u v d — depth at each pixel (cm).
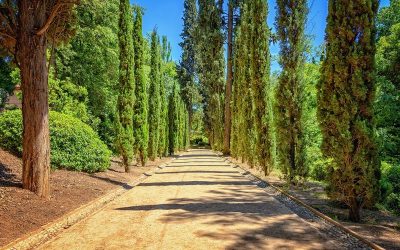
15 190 721
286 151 1134
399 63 1346
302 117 1148
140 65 1844
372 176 643
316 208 777
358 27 662
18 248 476
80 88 1655
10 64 887
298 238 547
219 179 1362
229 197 945
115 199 918
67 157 1155
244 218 690
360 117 656
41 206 683
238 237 556
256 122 1478
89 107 1941
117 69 1998
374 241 505
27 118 746
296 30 1199
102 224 644
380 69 1380
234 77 2648
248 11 2073
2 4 766
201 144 6631
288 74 1175
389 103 1346
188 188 1117
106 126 2006
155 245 516
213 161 2480
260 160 1450
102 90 1938
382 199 844
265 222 656
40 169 748
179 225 635
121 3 1471
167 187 1145
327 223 638
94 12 1661
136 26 1811
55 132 1141
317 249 491
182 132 4516
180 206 819
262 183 1222
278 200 902
